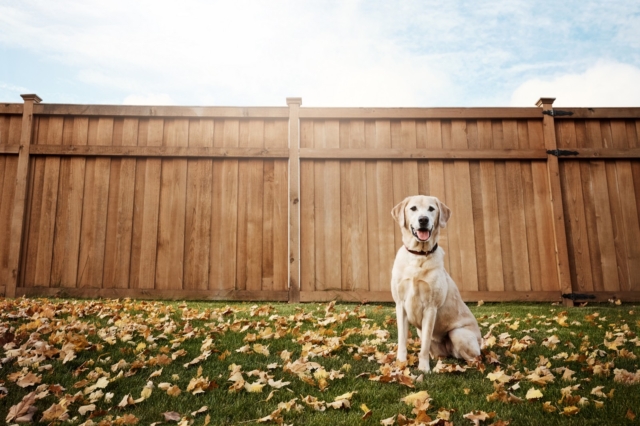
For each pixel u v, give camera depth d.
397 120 6.43
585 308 5.57
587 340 3.79
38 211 6.15
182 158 6.30
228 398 2.46
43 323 4.05
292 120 6.34
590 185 6.29
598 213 6.23
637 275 6.09
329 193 6.24
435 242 3.41
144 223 6.15
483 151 6.29
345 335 3.87
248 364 3.06
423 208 3.34
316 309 5.34
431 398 2.37
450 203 6.21
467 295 5.99
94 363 3.03
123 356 3.23
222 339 3.76
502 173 6.30
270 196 6.25
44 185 6.20
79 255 6.07
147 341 3.62
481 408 2.28
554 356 3.31
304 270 6.08
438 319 3.31
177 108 6.34
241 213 6.21
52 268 6.04
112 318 4.43
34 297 5.92
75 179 6.21
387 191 6.25
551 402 2.38
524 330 4.22
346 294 6.02
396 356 3.23
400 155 6.27
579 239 6.16
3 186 6.21
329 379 2.76
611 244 6.16
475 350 3.14
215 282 6.05
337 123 6.41
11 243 6.01
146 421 2.17
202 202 6.21
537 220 6.20
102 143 6.28
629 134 6.39
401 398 2.44
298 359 3.11
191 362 3.06
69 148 6.21
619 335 3.88
